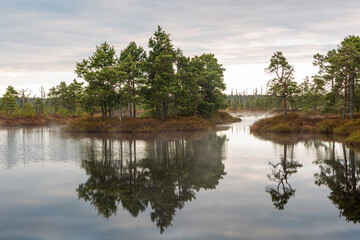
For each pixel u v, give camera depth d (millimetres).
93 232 6828
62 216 7977
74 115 83562
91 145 23656
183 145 23516
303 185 11039
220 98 56812
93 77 39500
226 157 17641
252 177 12461
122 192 10391
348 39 37438
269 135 31641
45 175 13000
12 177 12617
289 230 6785
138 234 6668
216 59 61281
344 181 11547
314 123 35812
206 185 11211
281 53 40062
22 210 8469
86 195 10008
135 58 43281
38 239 6457
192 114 53375
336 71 36125
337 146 21609
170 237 6453
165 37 41906
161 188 10875
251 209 8367
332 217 7637
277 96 42094
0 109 81062
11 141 27125
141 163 15852
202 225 7184
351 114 32531
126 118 42188
